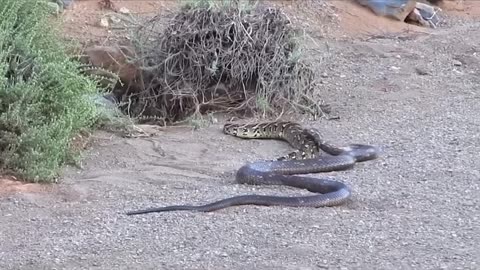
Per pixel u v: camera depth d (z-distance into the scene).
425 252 7.84
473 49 18.84
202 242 8.19
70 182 10.55
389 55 18.16
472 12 23.56
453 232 8.44
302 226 8.68
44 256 7.85
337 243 8.12
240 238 8.30
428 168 10.93
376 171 10.93
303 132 12.19
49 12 13.99
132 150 11.91
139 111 14.20
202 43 14.17
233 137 12.83
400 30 20.59
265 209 9.34
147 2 18.44
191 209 9.30
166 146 12.20
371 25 20.48
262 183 10.41
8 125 10.80
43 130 10.85
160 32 14.85
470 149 11.82
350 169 11.09
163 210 9.29
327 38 19.08
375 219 8.91
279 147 12.44
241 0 14.87
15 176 10.62
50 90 11.50
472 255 7.73
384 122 13.52
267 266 7.49
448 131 12.84
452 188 10.07
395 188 10.13
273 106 14.16
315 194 9.88
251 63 14.12
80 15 17.27
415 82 16.16
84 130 12.17
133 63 14.35
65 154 11.23
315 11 20.31
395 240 8.20
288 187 10.30
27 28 12.27
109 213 9.26
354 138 12.59
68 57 12.56
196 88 14.05
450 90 15.66
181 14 14.55
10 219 9.12
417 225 8.68
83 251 7.98
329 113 14.20
